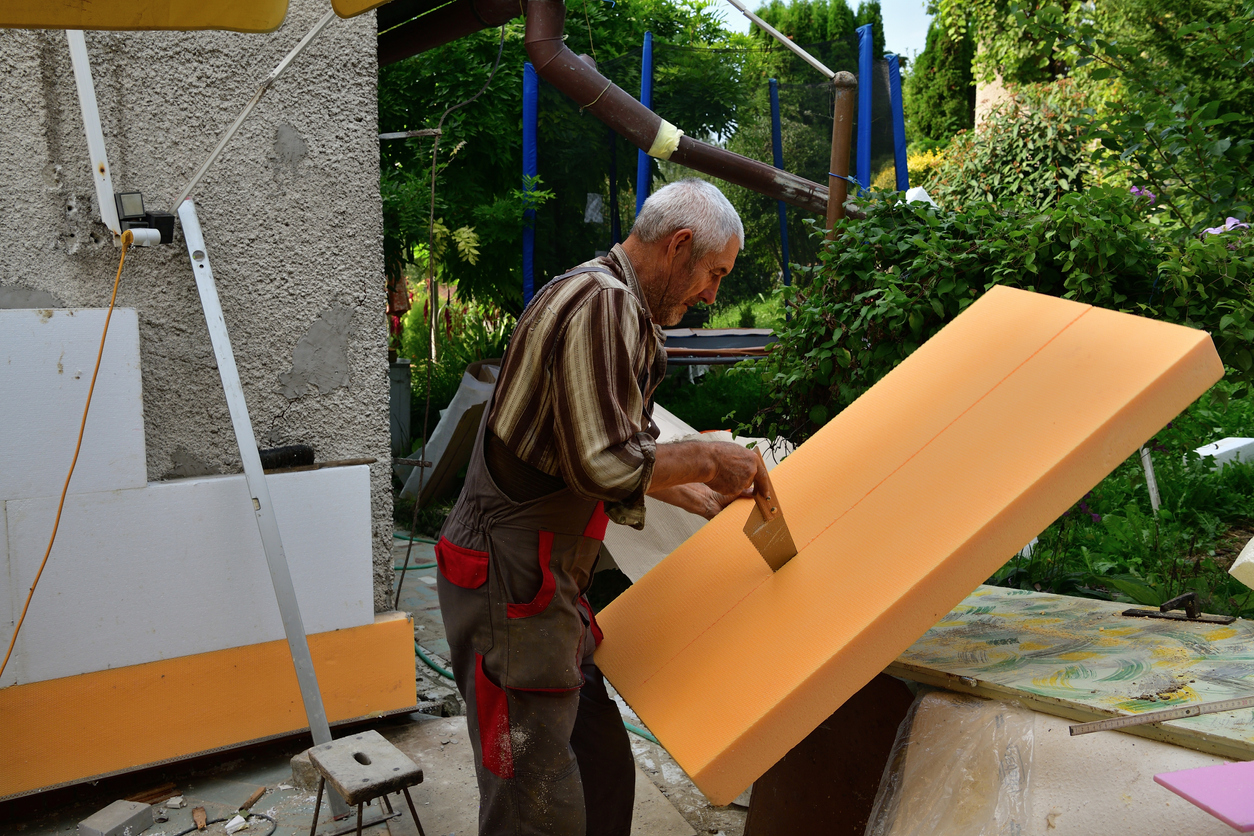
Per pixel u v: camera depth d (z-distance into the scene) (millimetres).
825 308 2598
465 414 5359
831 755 1797
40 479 2217
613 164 6453
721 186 6402
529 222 6148
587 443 1449
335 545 2631
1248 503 4195
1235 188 2805
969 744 1334
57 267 2352
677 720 1436
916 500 1525
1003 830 1188
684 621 1700
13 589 2203
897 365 2303
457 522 1658
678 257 1671
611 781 1903
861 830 1730
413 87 6262
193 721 2447
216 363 2559
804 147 6176
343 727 2744
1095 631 1661
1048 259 2275
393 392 6625
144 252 2449
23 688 2225
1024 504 1348
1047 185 6434
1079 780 1209
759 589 1629
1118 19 5074
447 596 1662
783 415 2893
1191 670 1381
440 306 9852
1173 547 3342
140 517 2340
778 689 1320
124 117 2408
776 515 1563
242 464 2549
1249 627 1588
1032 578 2980
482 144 6410
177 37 2453
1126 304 2258
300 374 2711
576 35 7410
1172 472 4223
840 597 1423
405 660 2768
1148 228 2291
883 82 5953
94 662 2305
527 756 1569
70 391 2238
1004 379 1696
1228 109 3121
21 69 2264
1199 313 2164
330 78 2689
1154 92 3084
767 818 1914
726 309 6629
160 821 2266
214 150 2369
